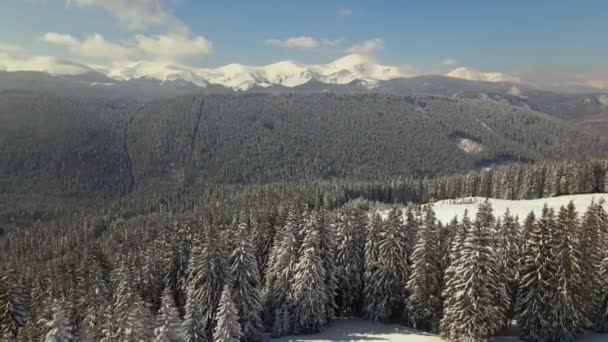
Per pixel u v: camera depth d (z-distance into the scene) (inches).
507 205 4510.3
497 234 1905.8
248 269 1860.2
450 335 1729.8
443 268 1948.8
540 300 1680.6
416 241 2053.4
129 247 2972.4
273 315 2004.2
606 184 4995.1
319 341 1833.2
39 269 3644.2
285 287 1963.6
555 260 1657.2
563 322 1647.4
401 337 1857.8
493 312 1670.8
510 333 1876.2
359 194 6825.8
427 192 6643.7
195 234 2374.5
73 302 1856.5
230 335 1578.5
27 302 2207.2
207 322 1770.4
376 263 2054.6
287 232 2020.2
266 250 2308.1
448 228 2129.7
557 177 5275.6
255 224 2517.2
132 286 1904.5
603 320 1782.7
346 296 2145.7
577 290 1657.2
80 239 5890.8
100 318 1644.9
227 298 1596.9
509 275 1822.1
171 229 2965.1
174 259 2175.2
